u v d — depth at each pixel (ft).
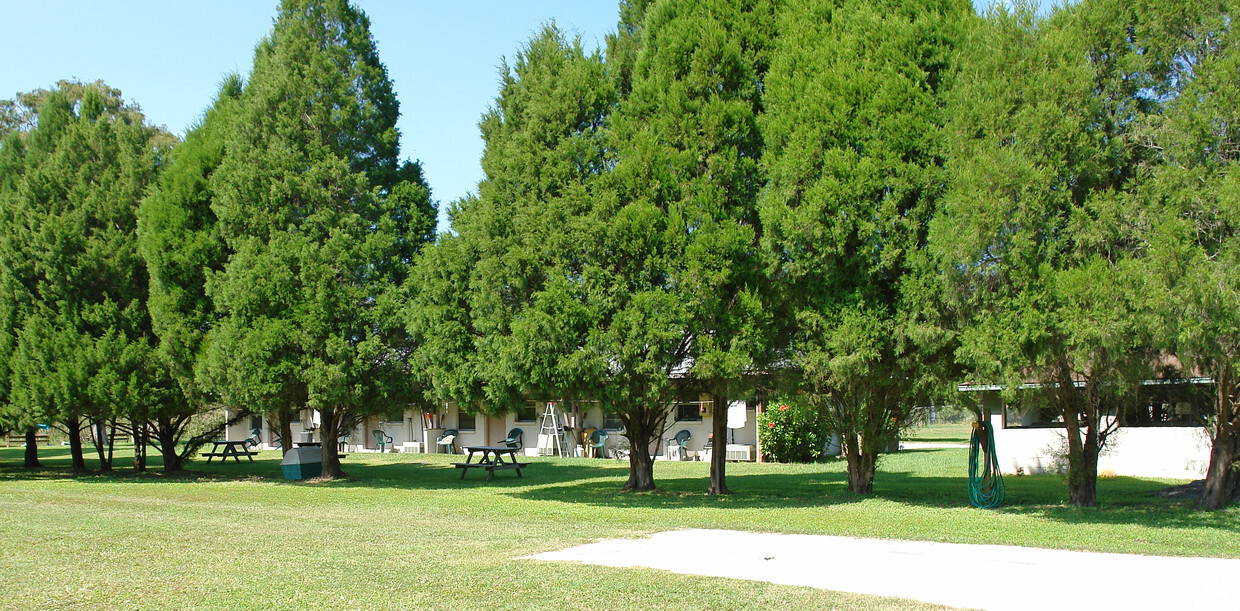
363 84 70.79
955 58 44.83
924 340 41.93
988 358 38.70
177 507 48.34
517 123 56.39
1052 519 40.81
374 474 76.59
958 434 167.63
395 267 66.44
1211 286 33.42
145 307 73.87
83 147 75.92
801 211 44.21
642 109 51.62
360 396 63.26
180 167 70.79
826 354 45.68
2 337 74.43
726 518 41.57
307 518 42.47
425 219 69.31
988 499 46.19
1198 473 61.41
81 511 45.93
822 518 41.22
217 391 65.57
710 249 46.91
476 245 53.26
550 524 39.68
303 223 64.69
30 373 71.67
